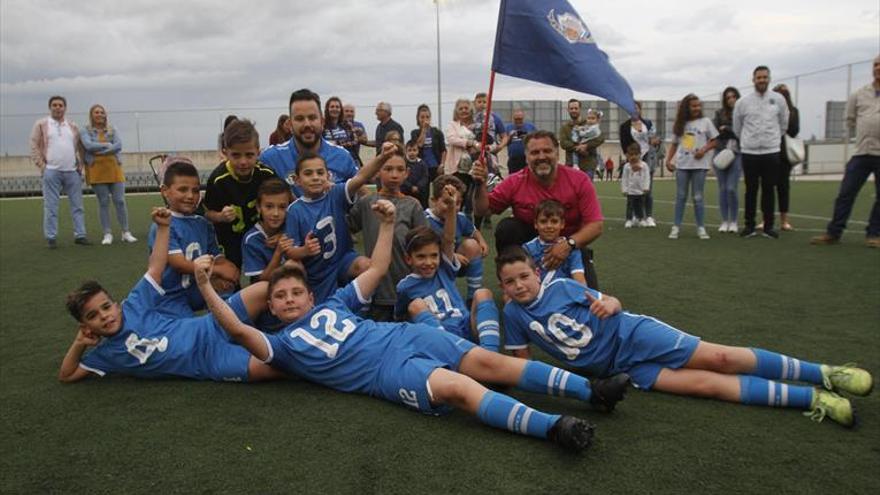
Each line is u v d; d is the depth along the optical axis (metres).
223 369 3.23
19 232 10.15
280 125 8.63
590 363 3.11
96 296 3.20
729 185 8.44
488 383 2.95
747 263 6.17
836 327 3.94
